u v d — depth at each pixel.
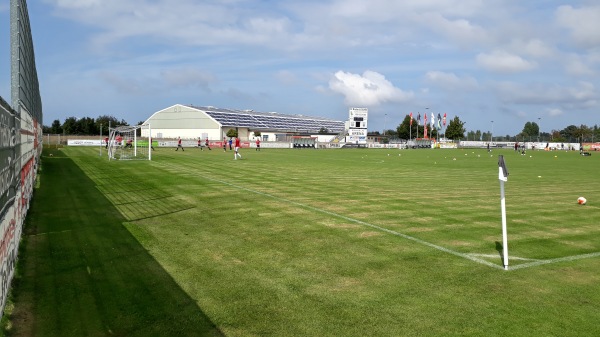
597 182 20.86
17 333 4.76
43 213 11.23
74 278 6.46
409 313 5.38
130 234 9.13
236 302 5.63
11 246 6.21
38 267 6.93
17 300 5.64
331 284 6.33
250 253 7.84
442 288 6.25
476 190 17.08
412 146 89.94
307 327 4.95
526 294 6.06
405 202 13.73
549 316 5.35
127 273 6.71
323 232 9.49
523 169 29.39
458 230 9.90
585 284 6.49
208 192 15.28
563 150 81.81
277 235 9.18
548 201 14.43
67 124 95.38
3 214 5.35
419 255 7.87
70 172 22.05
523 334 4.86
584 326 5.08
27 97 11.55
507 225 10.52
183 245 8.33
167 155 40.69
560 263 7.53
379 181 20.05
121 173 21.84
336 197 14.55
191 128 98.62
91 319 5.11
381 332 4.86
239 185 17.44
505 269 7.14
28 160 11.69
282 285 6.26
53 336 4.71
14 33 8.20
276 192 15.52
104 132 99.31
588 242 9.01
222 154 44.69
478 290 6.19
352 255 7.80
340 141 95.69
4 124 5.63
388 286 6.29
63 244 8.30
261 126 109.44
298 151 59.62
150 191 15.45
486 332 4.90
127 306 5.48
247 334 4.76
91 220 10.47
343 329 4.91
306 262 7.36
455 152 63.16
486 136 114.19
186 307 5.46
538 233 9.74
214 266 7.08
